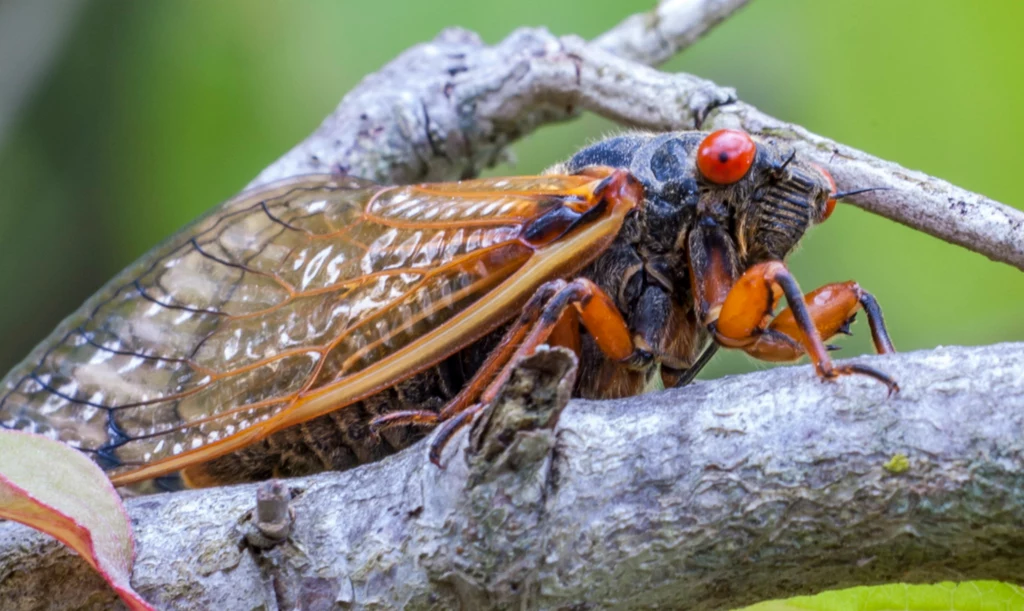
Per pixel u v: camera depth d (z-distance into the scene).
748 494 0.26
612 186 0.27
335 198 0.28
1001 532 0.26
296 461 0.28
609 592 0.26
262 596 0.26
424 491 0.26
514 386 0.26
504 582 0.26
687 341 0.27
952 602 0.27
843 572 0.26
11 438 0.26
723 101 0.28
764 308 0.27
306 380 0.27
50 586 0.26
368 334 0.27
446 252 0.27
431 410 0.27
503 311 0.27
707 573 0.26
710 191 0.27
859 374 0.26
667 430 0.26
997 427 0.26
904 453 0.26
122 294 0.28
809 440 0.26
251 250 0.28
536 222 0.27
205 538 0.26
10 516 0.26
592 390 0.27
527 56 0.29
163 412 0.27
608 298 0.27
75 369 0.28
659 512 0.26
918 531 0.26
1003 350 0.26
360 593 0.26
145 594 0.26
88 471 0.26
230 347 0.27
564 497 0.26
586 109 0.29
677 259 0.27
